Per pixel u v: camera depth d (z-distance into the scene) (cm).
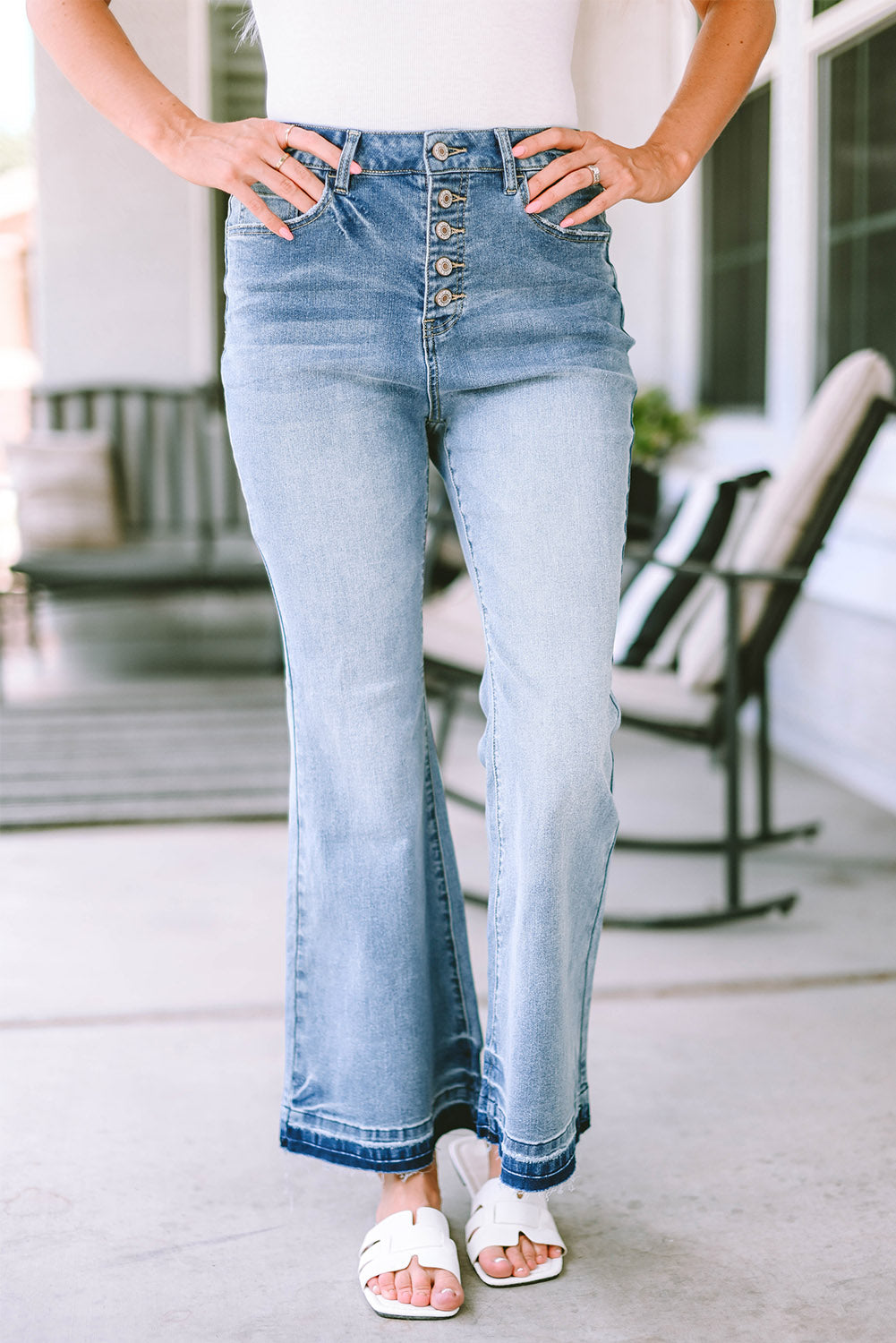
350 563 116
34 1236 133
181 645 493
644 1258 129
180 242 514
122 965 203
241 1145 151
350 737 120
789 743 343
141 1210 138
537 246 113
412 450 118
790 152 329
